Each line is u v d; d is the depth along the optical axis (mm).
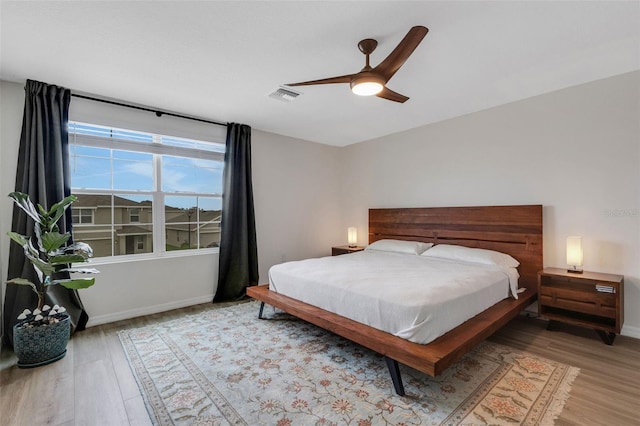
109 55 2295
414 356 1743
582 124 2936
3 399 1839
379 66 1926
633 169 2678
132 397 1863
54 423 1635
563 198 3062
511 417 1651
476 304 2412
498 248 3471
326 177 5273
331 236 5320
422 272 2807
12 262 2578
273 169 4547
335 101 3283
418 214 4254
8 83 2686
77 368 2211
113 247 3330
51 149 2773
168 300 3553
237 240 4023
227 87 2896
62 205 2482
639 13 1847
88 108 3025
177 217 3766
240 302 3859
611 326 2527
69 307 2844
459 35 2072
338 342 2645
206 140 3861
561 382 1978
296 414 1700
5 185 2652
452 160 3928
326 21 1906
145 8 1766
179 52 2260
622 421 1611
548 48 2260
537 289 3057
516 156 3373
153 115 3436
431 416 1668
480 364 2223
